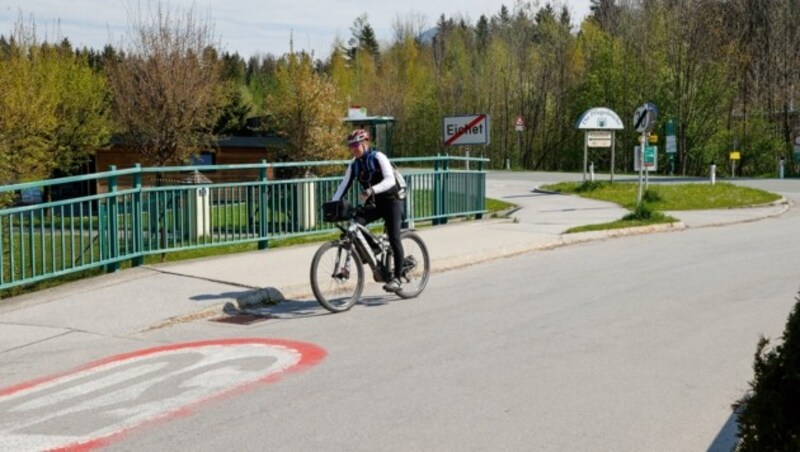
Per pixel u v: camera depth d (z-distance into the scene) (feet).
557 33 210.59
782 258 38.45
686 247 43.24
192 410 17.47
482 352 21.94
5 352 22.81
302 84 99.86
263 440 15.65
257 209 39.50
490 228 48.52
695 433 15.90
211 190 37.47
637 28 186.09
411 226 48.47
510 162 211.00
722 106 170.09
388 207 28.50
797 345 11.17
